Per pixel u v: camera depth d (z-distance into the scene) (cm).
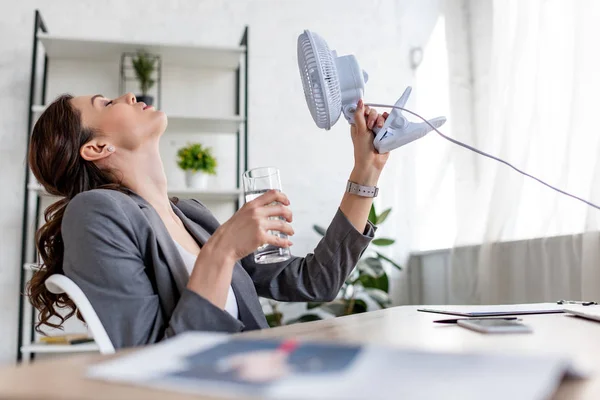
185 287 111
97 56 312
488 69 320
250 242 104
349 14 356
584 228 209
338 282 144
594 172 209
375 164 137
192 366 39
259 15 343
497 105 291
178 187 310
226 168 327
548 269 236
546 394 32
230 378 35
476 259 286
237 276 129
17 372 43
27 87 308
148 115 138
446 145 333
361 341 68
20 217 299
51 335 291
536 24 268
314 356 40
